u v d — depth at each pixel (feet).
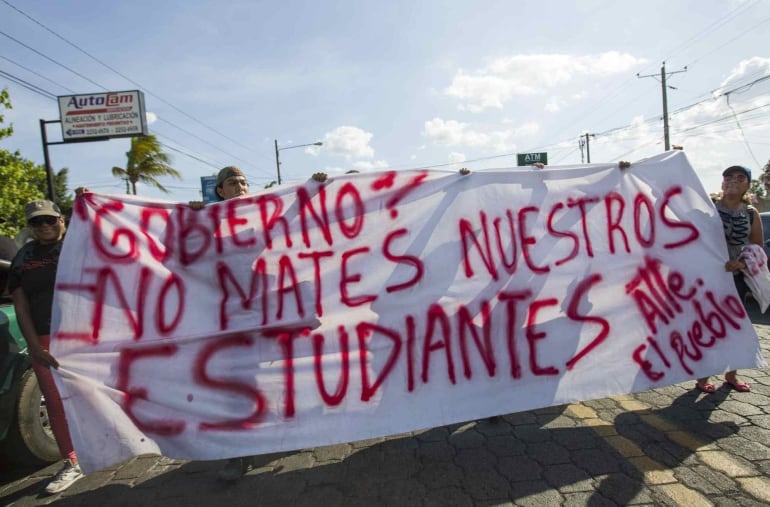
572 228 11.81
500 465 9.85
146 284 10.18
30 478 11.23
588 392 11.12
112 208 10.28
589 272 11.67
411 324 10.75
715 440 10.06
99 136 64.49
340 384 10.34
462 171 11.50
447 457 10.39
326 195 10.98
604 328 11.50
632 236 12.05
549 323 11.28
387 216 11.09
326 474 10.11
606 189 12.13
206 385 10.03
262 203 10.81
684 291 12.05
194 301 10.32
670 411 11.69
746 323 12.16
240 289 10.49
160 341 10.00
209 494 9.74
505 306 11.15
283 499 9.28
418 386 10.57
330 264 10.78
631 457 9.70
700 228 12.39
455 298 10.98
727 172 12.84
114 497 9.95
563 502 8.39
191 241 10.52
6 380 10.98
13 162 43.19
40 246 11.07
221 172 11.87
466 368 10.79
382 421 10.27
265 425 10.00
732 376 12.67
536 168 11.89
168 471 10.98
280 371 10.23
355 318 10.61
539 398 10.93
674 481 8.74
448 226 11.25
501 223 11.48
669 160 12.66
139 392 9.80
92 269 10.00
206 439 9.80
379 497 9.04
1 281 13.05
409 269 10.95
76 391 9.53
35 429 11.34
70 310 9.80
